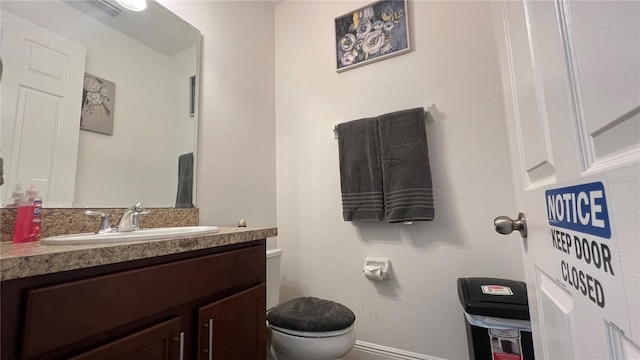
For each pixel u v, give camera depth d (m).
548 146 0.50
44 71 0.93
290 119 1.96
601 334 0.35
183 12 1.42
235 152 1.66
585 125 0.37
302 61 1.97
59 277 0.52
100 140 1.06
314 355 1.13
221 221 1.53
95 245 0.62
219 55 1.61
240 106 1.72
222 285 0.84
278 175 1.96
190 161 1.38
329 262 1.72
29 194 0.81
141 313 0.63
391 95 1.64
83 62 1.04
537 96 0.55
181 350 0.70
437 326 1.42
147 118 1.22
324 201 1.78
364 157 1.59
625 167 0.28
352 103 1.76
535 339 0.67
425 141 1.46
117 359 0.57
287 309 1.29
